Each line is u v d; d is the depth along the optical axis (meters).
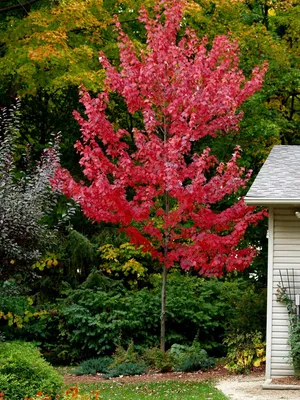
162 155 14.39
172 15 14.70
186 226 18.94
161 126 15.07
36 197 14.23
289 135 22.44
